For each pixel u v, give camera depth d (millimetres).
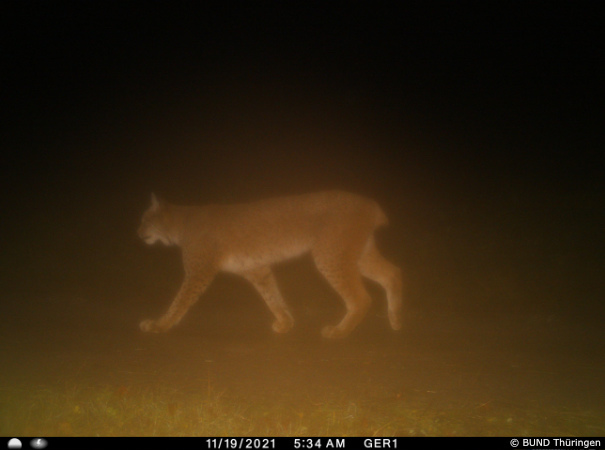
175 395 4242
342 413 4117
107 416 4016
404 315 5781
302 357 4789
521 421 4109
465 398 4305
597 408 4230
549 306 6090
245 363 4676
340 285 5191
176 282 6797
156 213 5332
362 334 5266
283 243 5242
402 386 4418
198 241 5250
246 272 5320
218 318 5688
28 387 4250
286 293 6520
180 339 5062
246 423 4031
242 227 5234
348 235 5191
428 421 4082
